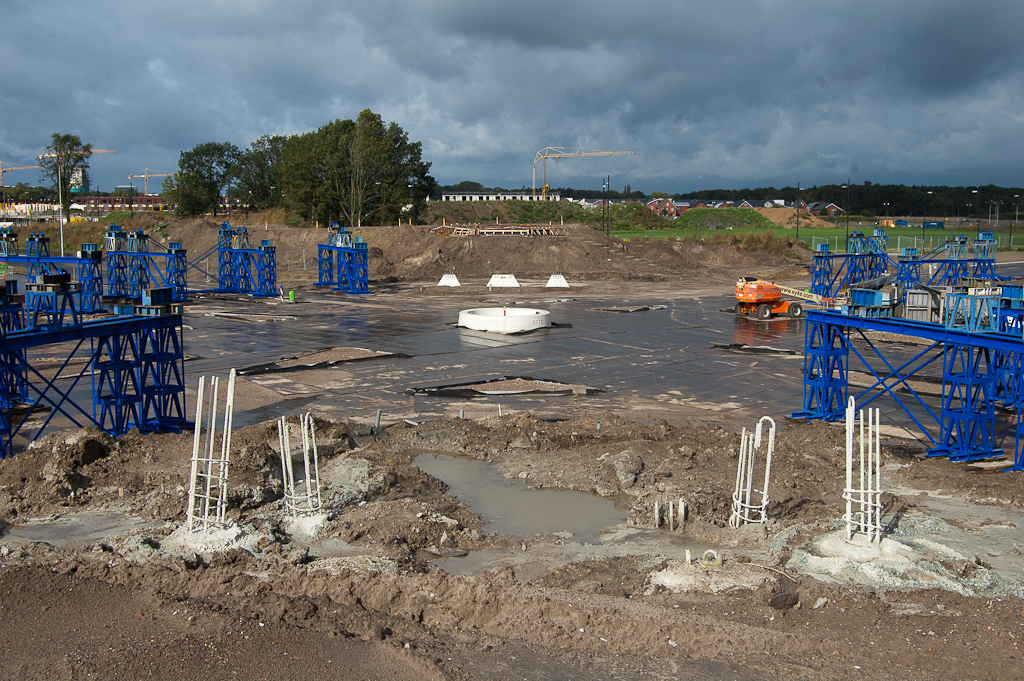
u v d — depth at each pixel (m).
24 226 112.88
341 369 26.64
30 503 13.38
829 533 11.98
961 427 17.67
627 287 58.19
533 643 9.15
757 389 24.11
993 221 164.75
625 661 8.73
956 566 10.71
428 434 18.19
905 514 13.07
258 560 11.09
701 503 13.63
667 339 33.50
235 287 54.06
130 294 48.59
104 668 8.41
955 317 16.45
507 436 18.11
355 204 90.75
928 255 50.75
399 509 13.30
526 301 48.41
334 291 55.25
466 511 13.91
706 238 97.44
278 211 107.62
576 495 14.85
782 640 9.02
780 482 14.69
